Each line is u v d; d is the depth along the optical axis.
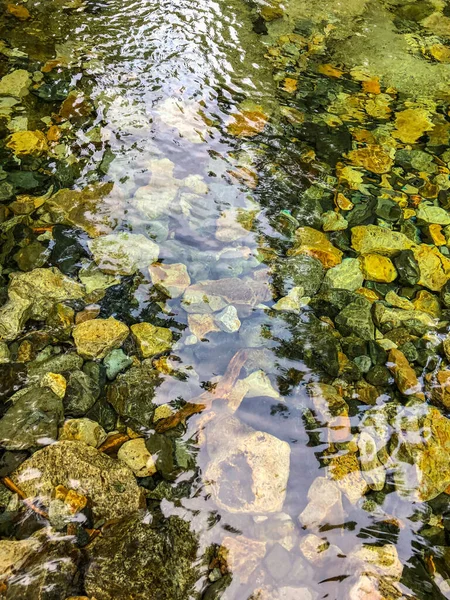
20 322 0.91
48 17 1.60
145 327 0.93
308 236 1.12
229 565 0.69
